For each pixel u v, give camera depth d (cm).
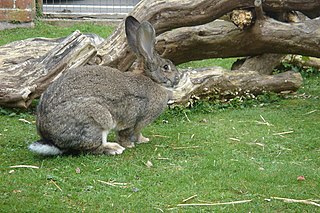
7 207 241
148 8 356
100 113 287
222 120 350
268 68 408
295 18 383
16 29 541
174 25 362
